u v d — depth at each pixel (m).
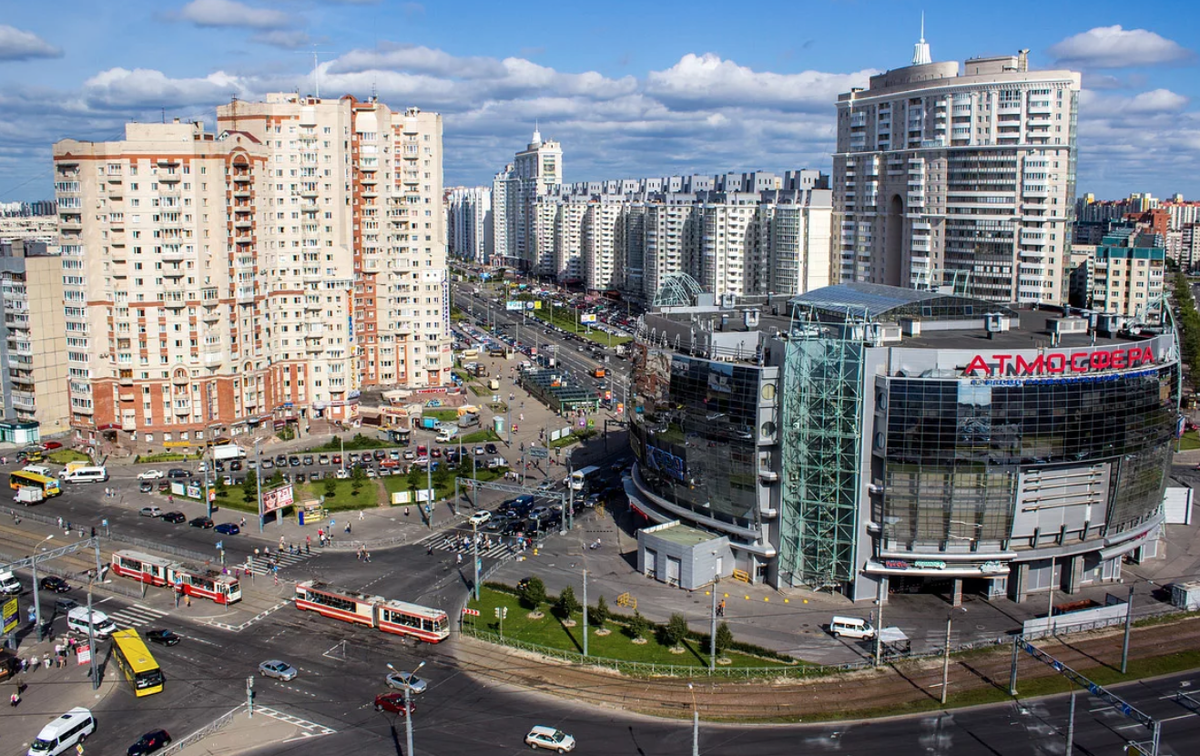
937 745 128.88
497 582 185.88
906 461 169.12
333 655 155.62
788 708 138.75
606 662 152.25
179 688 144.88
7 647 156.62
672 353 197.88
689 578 181.88
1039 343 193.88
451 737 130.88
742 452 181.75
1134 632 163.38
